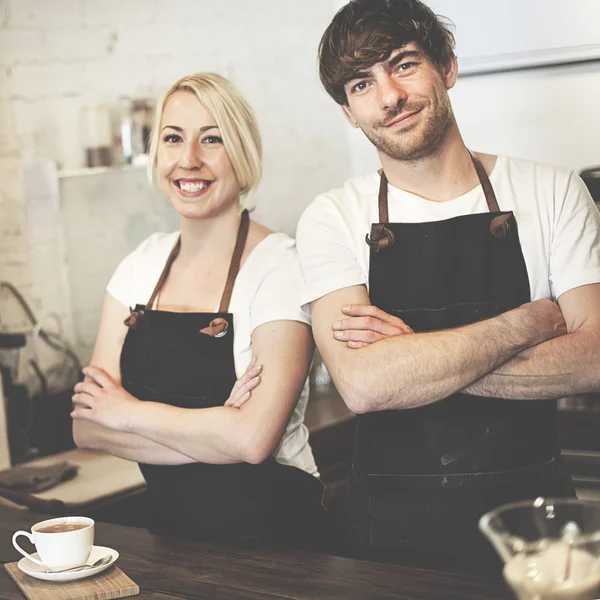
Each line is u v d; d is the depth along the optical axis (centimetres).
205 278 206
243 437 188
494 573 172
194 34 398
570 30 318
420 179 186
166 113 204
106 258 371
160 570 155
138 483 249
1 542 177
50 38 354
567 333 177
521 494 178
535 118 332
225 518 197
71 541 150
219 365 198
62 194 356
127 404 199
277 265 199
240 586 146
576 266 180
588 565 107
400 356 173
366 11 179
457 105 347
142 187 382
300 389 194
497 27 331
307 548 202
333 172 444
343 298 186
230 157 202
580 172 307
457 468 179
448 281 183
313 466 208
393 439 182
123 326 215
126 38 378
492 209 184
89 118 356
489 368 173
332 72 183
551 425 184
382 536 183
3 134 338
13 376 321
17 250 341
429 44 179
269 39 423
